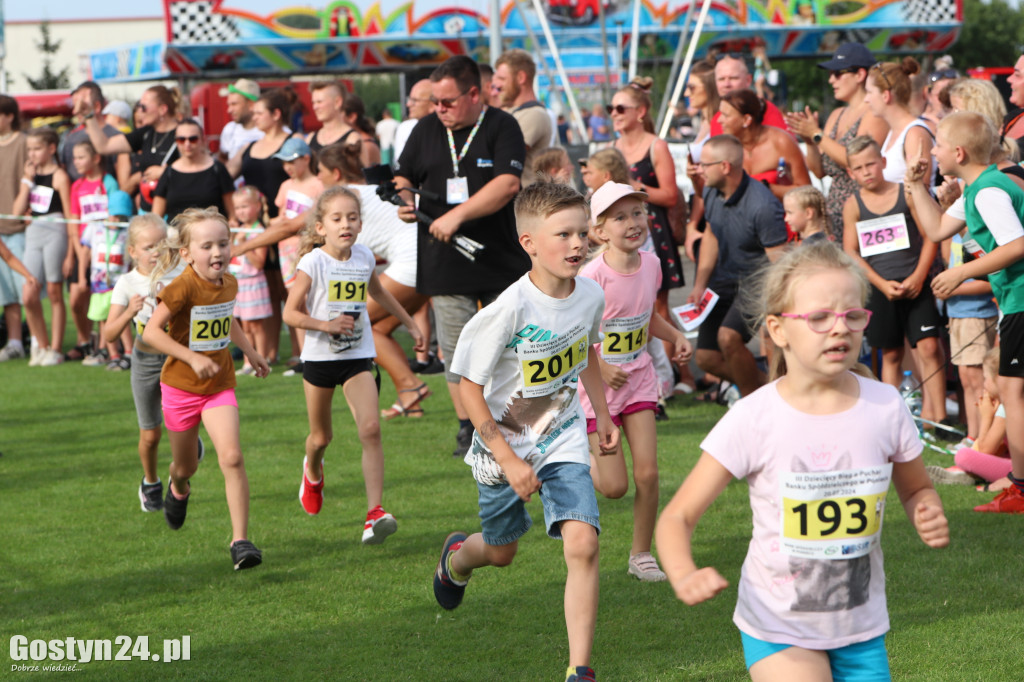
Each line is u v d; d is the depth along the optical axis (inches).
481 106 389.4
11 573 297.3
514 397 227.0
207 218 292.2
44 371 639.1
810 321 152.0
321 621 257.0
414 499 358.0
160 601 273.4
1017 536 295.6
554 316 221.8
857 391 158.7
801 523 157.6
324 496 365.4
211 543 319.6
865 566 159.3
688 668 222.5
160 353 322.3
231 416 298.7
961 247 385.4
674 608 257.1
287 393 547.2
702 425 442.0
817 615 158.7
